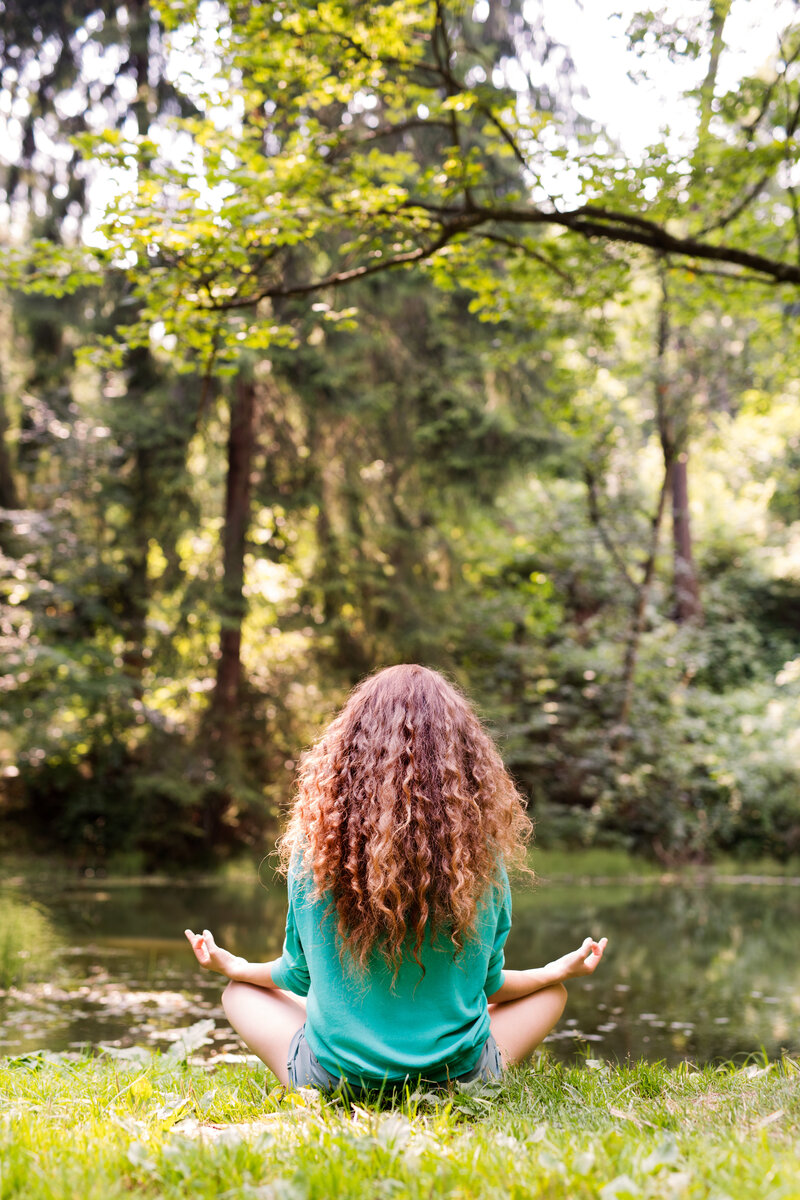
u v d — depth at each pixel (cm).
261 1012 260
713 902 1271
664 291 1062
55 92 1532
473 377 1563
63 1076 326
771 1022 577
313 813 238
